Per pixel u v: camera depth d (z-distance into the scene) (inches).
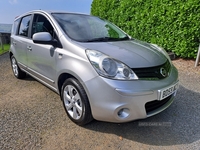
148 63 81.2
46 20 110.1
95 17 131.6
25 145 76.7
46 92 131.5
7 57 271.0
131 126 91.3
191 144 79.0
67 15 115.3
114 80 72.7
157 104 84.3
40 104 113.0
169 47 204.5
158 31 207.8
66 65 87.1
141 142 80.1
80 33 102.0
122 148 76.2
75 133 85.2
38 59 113.3
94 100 77.2
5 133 84.2
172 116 100.3
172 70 96.3
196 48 189.5
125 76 73.8
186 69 180.9
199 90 133.6
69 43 90.3
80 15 122.6
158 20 204.5
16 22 154.6
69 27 102.7
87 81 77.6
